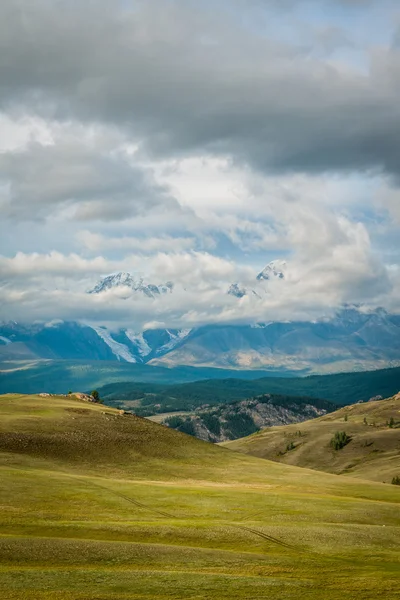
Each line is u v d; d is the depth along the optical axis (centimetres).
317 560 6669
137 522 8038
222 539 7469
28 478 10188
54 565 5900
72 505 8719
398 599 5138
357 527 8344
